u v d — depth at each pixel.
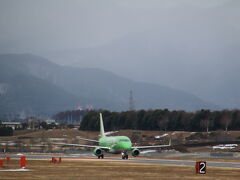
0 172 181.25
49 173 178.50
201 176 170.88
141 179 157.25
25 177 158.88
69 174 174.62
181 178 161.75
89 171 192.50
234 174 182.88
